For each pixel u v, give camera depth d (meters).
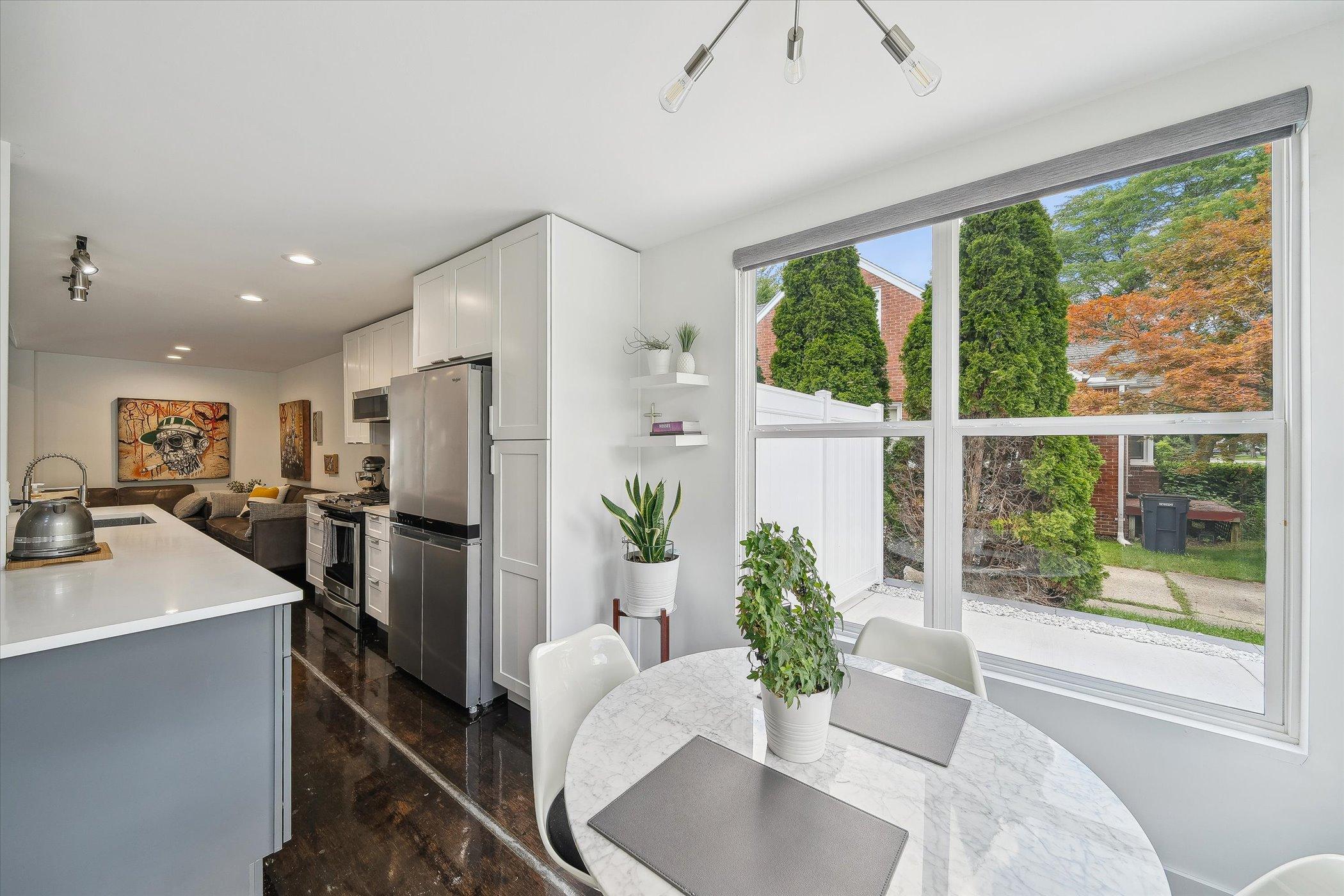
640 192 2.20
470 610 2.62
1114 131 1.59
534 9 1.26
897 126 1.75
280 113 1.65
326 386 5.93
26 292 3.44
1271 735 1.41
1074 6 1.26
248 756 1.53
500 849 1.74
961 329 1.93
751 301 2.48
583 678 1.50
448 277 2.91
